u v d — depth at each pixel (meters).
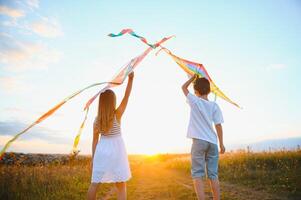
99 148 3.72
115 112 3.84
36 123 2.86
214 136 4.38
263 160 13.65
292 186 7.20
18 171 8.66
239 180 9.72
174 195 6.80
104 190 8.34
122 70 3.68
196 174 4.27
